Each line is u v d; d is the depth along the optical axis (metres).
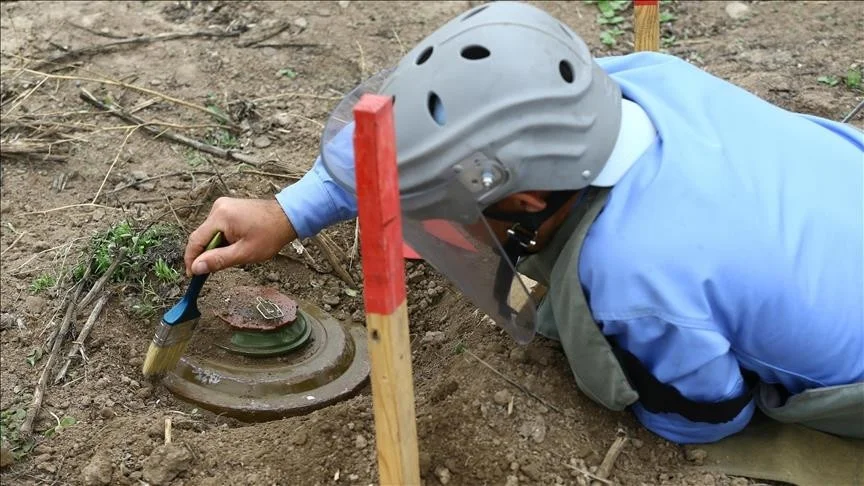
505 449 2.10
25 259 2.84
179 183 3.14
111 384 2.44
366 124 1.44
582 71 1.81
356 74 3.70
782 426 2.22
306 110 3.51
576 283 1.89
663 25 3.90
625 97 2.06
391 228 1.55
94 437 2.27
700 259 1.82
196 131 3.40
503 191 1.72
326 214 2.24
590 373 2.03
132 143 3.34
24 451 2.26
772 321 1.90
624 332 1.90
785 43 3.71
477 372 2.26
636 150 1.90
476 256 1.87
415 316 2.76
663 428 2.14
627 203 1.87
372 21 3.99
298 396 2.46
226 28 3.94
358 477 2.10
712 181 1.88
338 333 2.65
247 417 2.40
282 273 2.87
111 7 4.07
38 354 2.51
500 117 1.69
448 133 1.69
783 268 1.87
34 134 3.36
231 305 2.59
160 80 3.64
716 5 4.01
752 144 2.00
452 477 2.06
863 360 1.97
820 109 3.29
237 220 2.20
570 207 1.91
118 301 2.65
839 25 3.79
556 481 2.06
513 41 1.76
